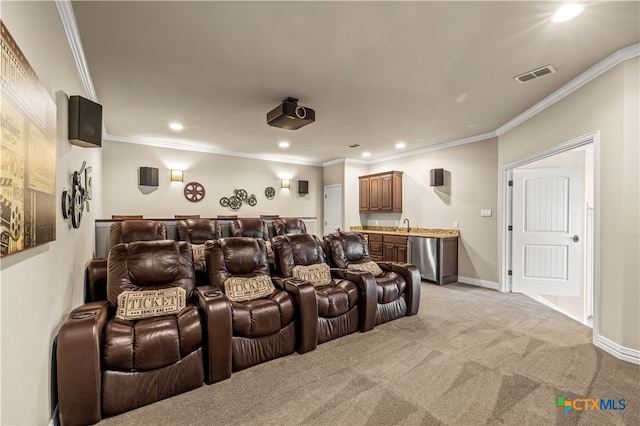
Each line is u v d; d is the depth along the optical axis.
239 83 3.10
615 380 2.18
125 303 2.15
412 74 2.90
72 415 1.66
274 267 3.47
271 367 2.41
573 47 2.42
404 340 2.92
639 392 2.04
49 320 1.65
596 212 2.72
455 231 5.43
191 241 3.73
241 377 2.26
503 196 4.60
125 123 4.46
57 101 1.87
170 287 2.42
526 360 2.49
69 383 1.65
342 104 3.67
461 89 3.23
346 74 2.91
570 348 2.71
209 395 2.03
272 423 1.76
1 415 1.09
